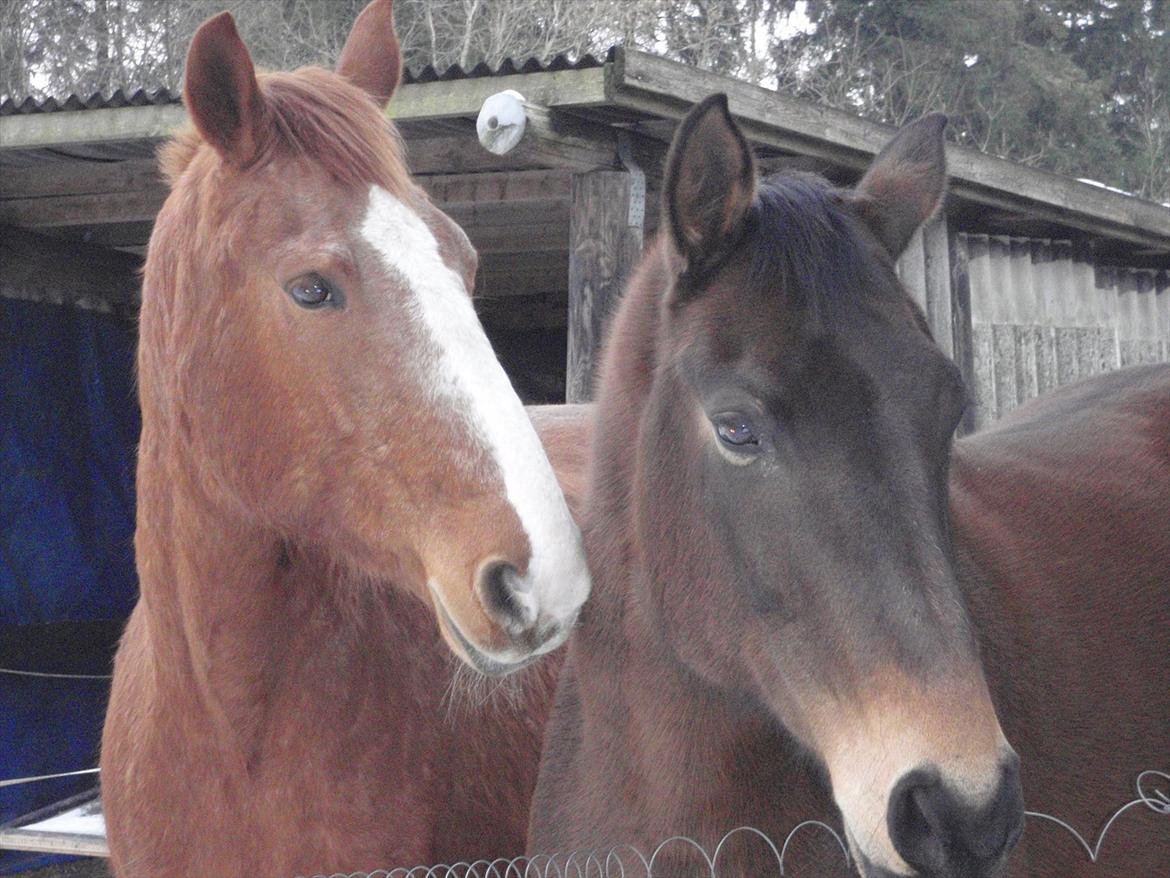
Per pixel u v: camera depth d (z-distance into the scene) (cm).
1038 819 204
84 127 457
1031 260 633
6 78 1466
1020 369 621
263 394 212
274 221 209
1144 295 715
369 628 237
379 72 261
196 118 209
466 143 492
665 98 400
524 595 192
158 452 235
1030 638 216
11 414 638
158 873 242
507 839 254
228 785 231
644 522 195
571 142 415
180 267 221
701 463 181
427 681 247
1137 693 229
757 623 175
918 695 154
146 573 240
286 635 228
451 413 199
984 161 527
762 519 169
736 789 196
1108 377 304
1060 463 260
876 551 159
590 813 213
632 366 206
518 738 261
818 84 1888
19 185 568
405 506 203
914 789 153
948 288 566
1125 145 2198
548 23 1502
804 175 196
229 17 205
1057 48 2128
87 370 680
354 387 204
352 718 233
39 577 629
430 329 202
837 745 164
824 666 164
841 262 172
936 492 165
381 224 208
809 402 165
